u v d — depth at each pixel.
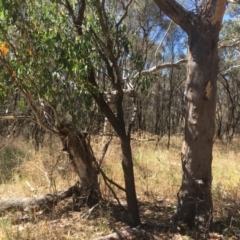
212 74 4.47
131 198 4.68
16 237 4.35
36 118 4.92
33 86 4.38
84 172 5.48
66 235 4.50
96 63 4.34
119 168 7.59
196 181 4.53
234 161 10.29
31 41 4.07
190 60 4.56
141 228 4.64
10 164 8.12
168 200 6.12
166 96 20.50
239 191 6.45
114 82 4.43
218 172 8.42
